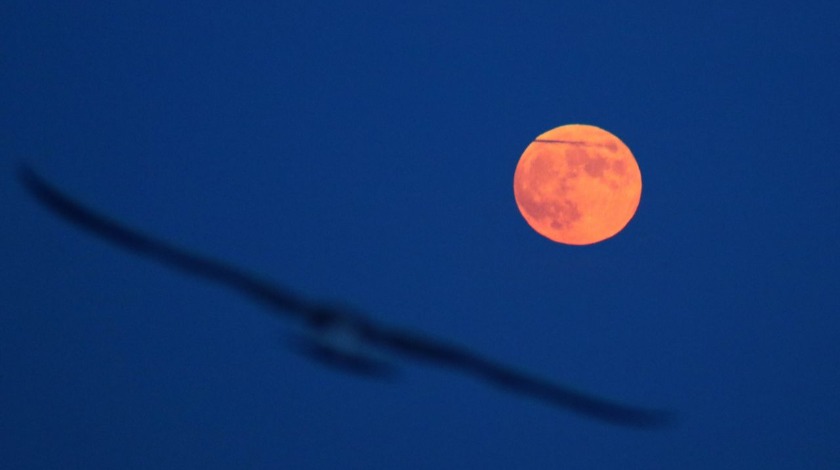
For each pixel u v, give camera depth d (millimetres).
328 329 34344
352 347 33500
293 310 35469
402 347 35781
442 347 35969
